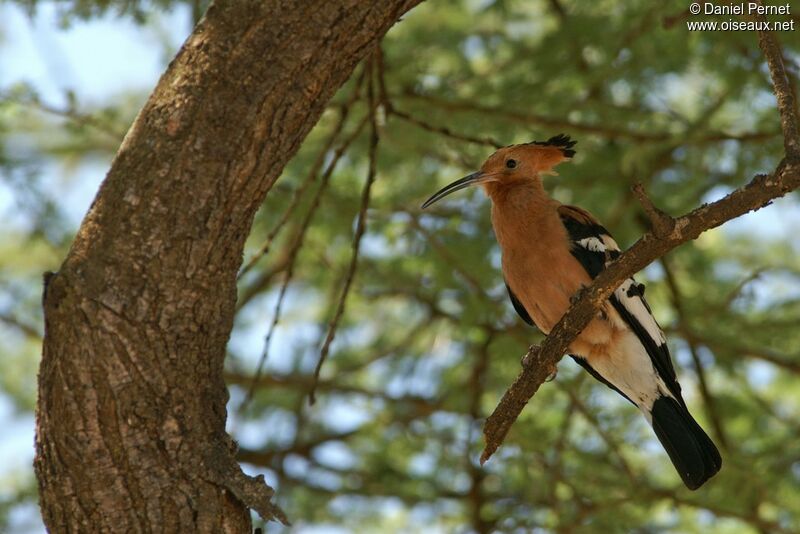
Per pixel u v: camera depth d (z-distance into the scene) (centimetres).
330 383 1454
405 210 1296
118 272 629
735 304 1330
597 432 1233
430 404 1419
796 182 607
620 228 1377
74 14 1112
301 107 673
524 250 938
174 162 643
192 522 621
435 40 1380
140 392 623
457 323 1380
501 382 1330
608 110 1262
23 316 1507
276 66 663
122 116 1428
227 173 649
